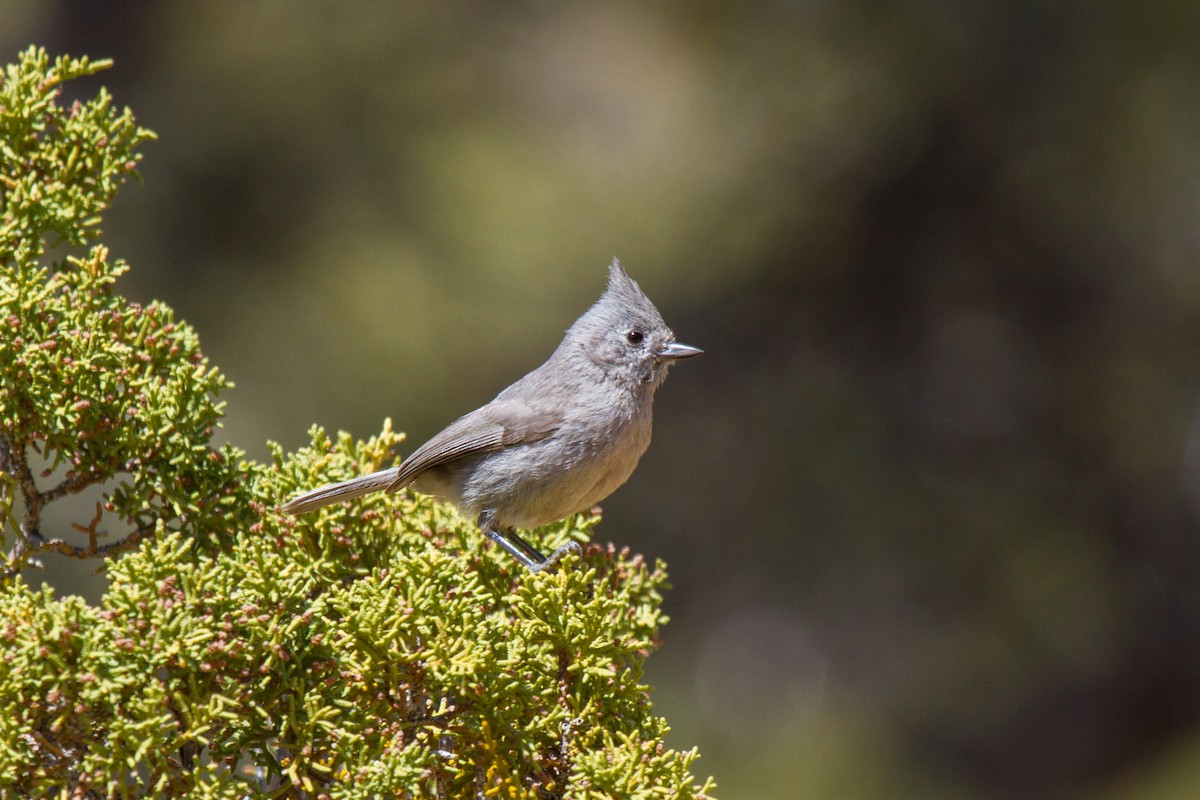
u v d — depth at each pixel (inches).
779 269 582.2
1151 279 574.2
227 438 530.9
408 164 576.4
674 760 184.5
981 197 565.0
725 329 582.2
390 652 180.1
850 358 578.6
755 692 582.9
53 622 165.9
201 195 548.1
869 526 561.9
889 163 563.5
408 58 584.7
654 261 591.5
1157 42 538.3
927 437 573.0
